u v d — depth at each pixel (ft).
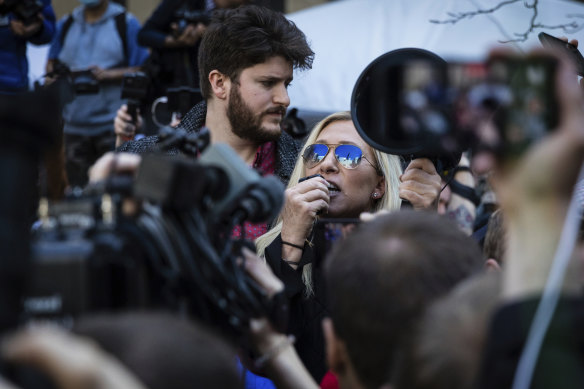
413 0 14.84
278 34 9.80
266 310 4.97
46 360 2.73
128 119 12.16
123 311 3.93
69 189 4.73
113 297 3.91
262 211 4.88
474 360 3.50
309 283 8.13
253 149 10.37
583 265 3.33
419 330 3.79
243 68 9.86
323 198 8.29
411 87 4.25
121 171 4.56
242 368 6.30
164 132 5.89
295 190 8.27
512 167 3.15
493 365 3.20
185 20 12.64
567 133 3.07
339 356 4.59
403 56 6.73
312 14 15.56
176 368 3.14
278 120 10.03
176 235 4.25
